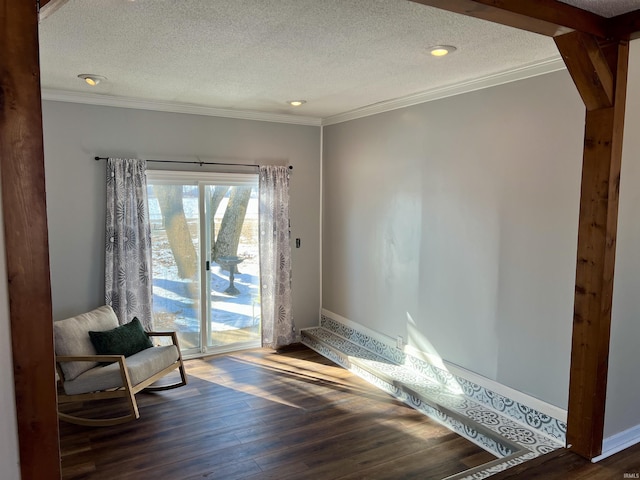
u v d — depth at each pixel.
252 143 5.35
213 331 5.36
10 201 1.37
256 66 3.38
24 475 1.45
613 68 2.58
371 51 3.01
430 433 3.56
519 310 3.45
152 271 4.91
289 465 3.11
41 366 1.44
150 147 4.80
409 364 4.54
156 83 3.92
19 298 1.40
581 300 2.82
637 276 2.96
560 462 2.82
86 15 2.43
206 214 5.19
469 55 3.07
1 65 1.33
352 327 5.39
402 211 4.55
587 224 2.77
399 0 2.22
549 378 3.27
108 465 3.11
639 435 3.11
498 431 3.32
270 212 5.40
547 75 3.17
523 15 2.16
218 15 2.43
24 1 1.35
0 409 1.40
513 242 3.47
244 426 3.65
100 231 4.61
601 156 2.68
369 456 3.23
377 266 4.94
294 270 5.76
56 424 1.47
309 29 2.62
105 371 3.71
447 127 3.99
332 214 5.66
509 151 3.46
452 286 4.02
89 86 4.06
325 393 4.29
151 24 2.55
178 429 3.60
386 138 4.72
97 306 4.66
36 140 1.39
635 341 3.01
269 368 4.92
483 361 3.76
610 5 2.34
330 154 5.64
